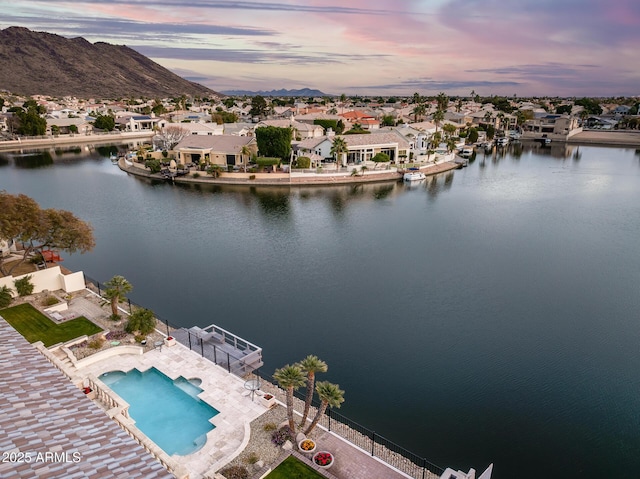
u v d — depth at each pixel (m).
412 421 29.14
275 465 22.34
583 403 31.31
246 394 28.33
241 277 52.38
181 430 25.33
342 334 39.75
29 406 16.14
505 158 153.12
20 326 34.53
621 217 80.50
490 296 48.09
